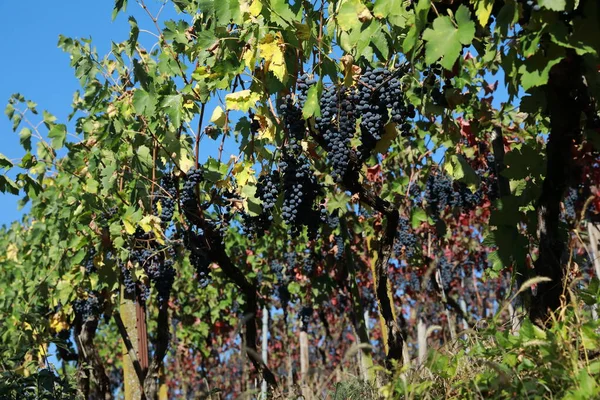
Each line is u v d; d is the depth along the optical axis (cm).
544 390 279
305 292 1279
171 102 596
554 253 369
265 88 520
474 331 333
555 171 368
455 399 307
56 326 1014
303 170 527
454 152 700
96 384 949
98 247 795
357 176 507
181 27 616
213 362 1644
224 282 1336
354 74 475
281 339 1595
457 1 389
